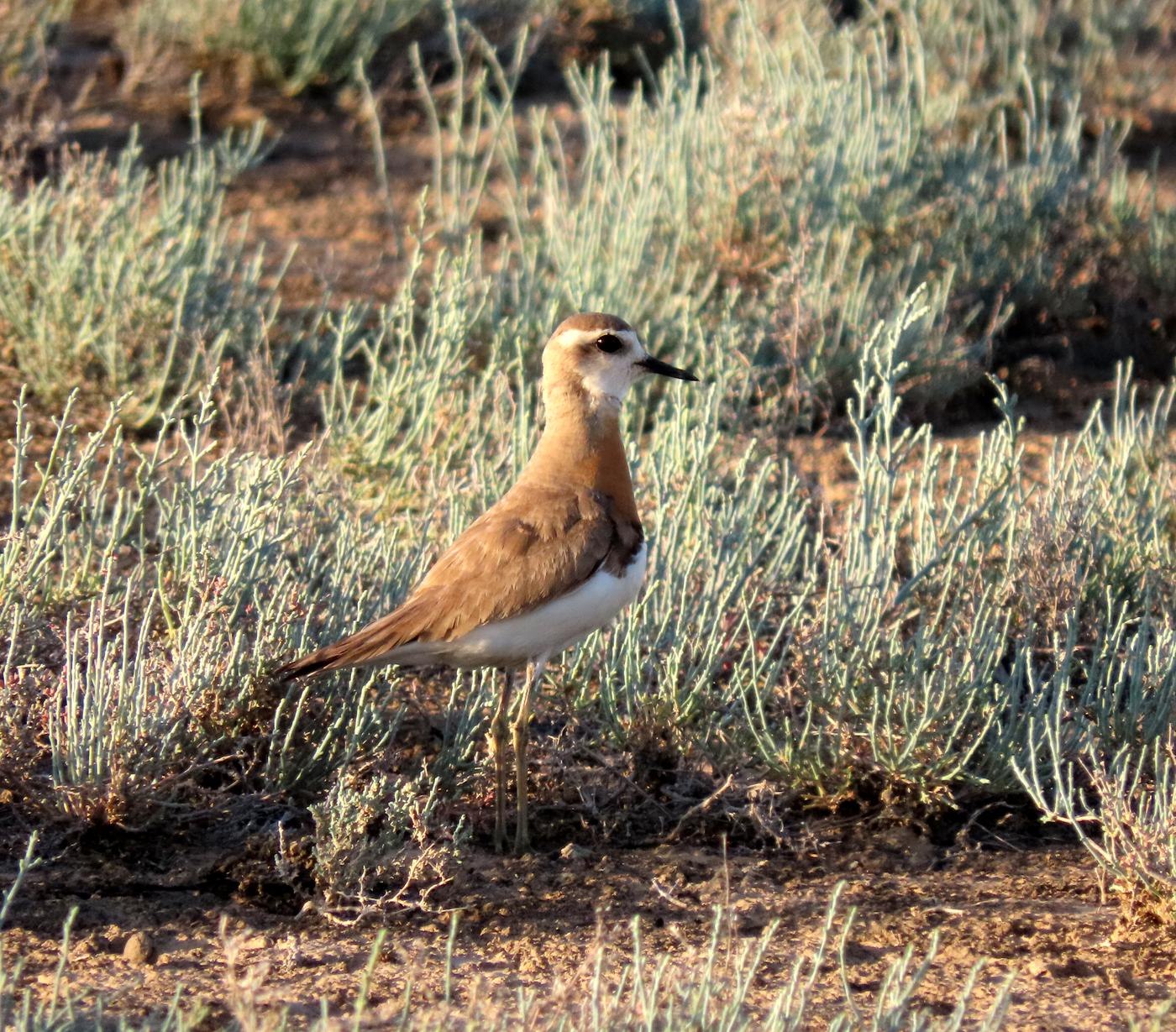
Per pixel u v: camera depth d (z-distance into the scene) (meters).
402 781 11.84
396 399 17.77
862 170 21.67
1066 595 14.04
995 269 21.83
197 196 20.53
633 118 23.41
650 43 30.30
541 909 10.93
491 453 17.20
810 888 11.47
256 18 27.44
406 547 14.65
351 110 27.75
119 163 22.27
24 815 11.52
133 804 11.36
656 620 13.77
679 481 15.41
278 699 12.22
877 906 11.09
